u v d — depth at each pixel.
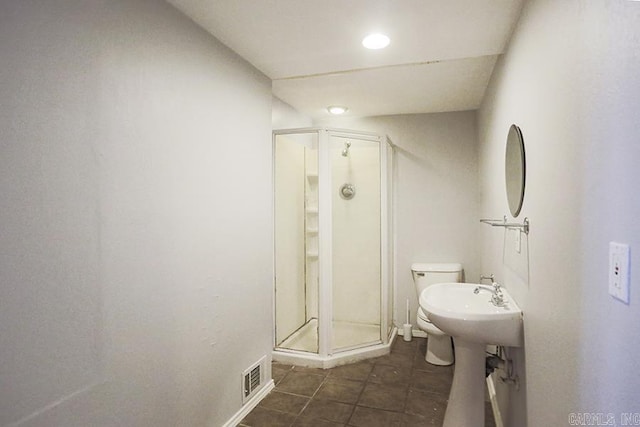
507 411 1.85
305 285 3.30
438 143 3.37
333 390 2.40
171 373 1.54
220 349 1.88
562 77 1.03
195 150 1.68
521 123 1.53
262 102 2.30
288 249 3.10
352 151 3.18
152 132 1.43
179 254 1.58
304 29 1.75
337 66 2.21
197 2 1.52
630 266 0.67
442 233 3.37
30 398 1.01
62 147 1.09
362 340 3.12
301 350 2.91
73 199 1.13
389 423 2.03
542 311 1.25
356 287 3.22
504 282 2.00
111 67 1.26
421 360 2.88
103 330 1.23
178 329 1.58
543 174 1.23
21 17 0.99
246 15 1.62
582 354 0.91
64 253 1.10
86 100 1.17
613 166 0.74
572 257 0.97
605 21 0.77
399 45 1.93
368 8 1.56
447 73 2.39
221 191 1.88
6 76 0.96
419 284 3.18
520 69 1.54
